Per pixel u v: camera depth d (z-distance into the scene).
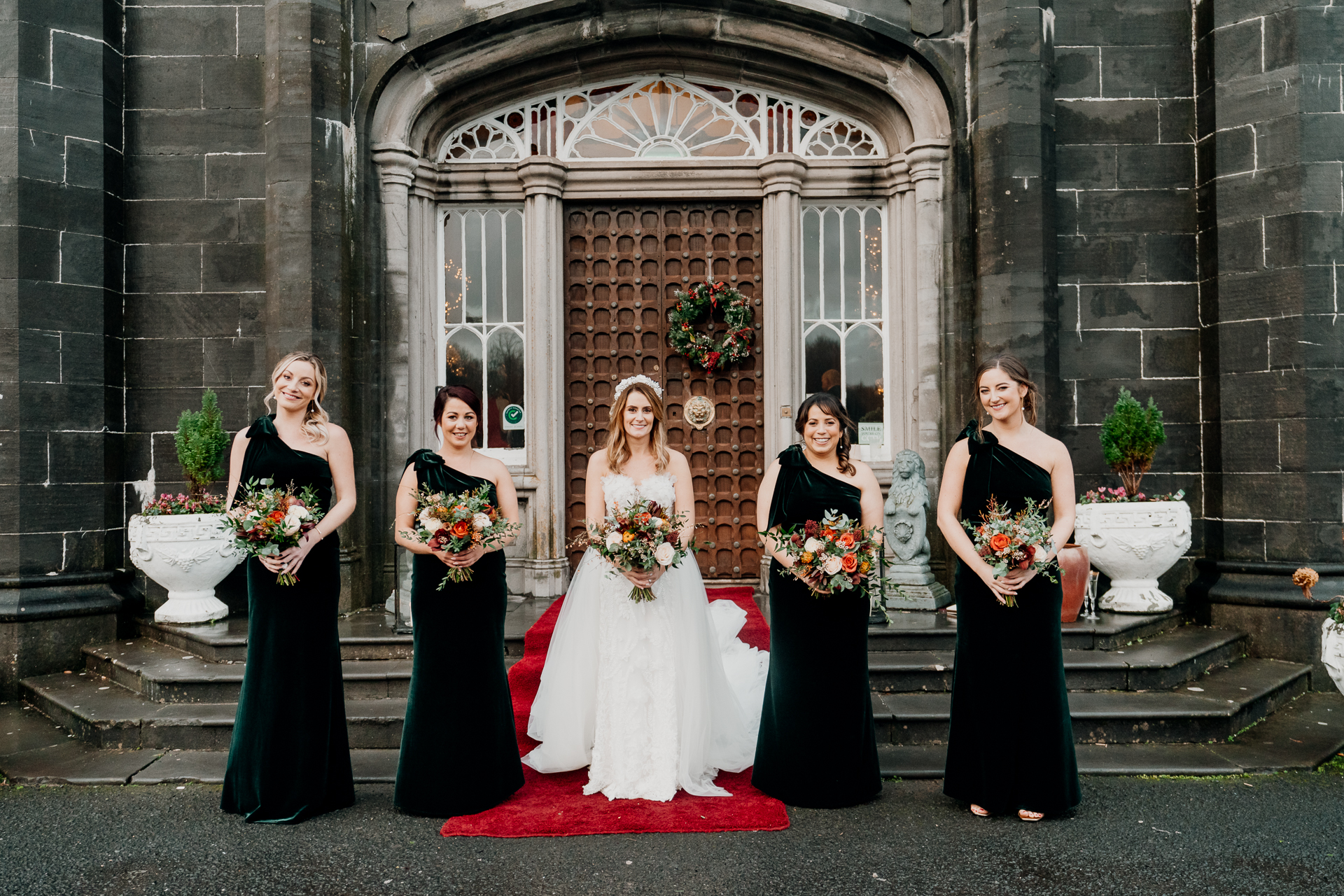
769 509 3.75
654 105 6.90
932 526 6.38
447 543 3.41
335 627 3.69
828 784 3.63
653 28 6.41
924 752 4.27
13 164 5.59
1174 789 3.88
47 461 5.67
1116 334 6.29
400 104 6.39
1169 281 6.29
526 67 6.61
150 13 6.22
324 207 5.90
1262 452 5.84
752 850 3.27
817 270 6.86
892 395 6.71
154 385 6.16
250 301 6.17
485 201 6.74
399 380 6.34
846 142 6.87
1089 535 5.64
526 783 3.94
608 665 3.84
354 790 3.75
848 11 6.28
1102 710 4.46
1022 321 5.87
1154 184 6.32
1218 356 6.05
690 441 6.83
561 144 6.86
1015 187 5.91
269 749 3.56
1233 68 5.97
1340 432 5.62
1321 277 5.66
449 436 3.72
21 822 3.59
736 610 5.23
